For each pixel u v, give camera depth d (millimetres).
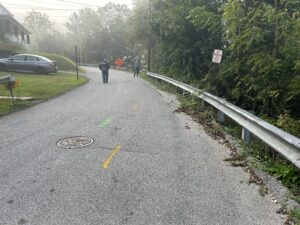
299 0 9547
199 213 4090
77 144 6926
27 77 22328
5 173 5297
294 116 9727
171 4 21141
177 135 7961
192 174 5363
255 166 5590
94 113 10578
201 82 15727
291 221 3910
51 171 5379
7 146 6781
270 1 10445
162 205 4277
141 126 8828
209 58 19469
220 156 6344
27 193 4574
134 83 24469
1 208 4156
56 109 11328
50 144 6918
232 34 10305
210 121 9859
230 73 12836
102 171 5410
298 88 9258
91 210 4121
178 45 21828
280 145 5188
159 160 6020
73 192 4613
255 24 9695
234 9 9773
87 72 37594
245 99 11883
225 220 3936
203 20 14695
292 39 9016
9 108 11164
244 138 7047
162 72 27094
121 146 6840
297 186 4871
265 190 4762
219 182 5051
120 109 11508
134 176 5223
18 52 35156
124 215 4012
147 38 36219
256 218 3986
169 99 15227
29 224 3795
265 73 9719
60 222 3842
